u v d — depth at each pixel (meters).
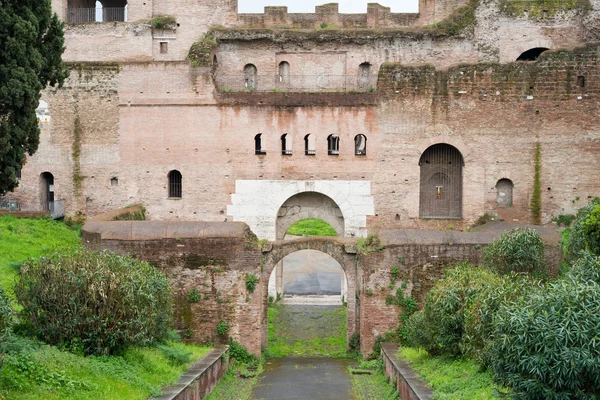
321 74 49.97
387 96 45.28
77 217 47.53
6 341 22.69
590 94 44.69
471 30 49.34
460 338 27.30
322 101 45.56
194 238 35.75
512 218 45.50
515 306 20.77
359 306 37.00
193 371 28.27
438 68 49.41
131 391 23.72
